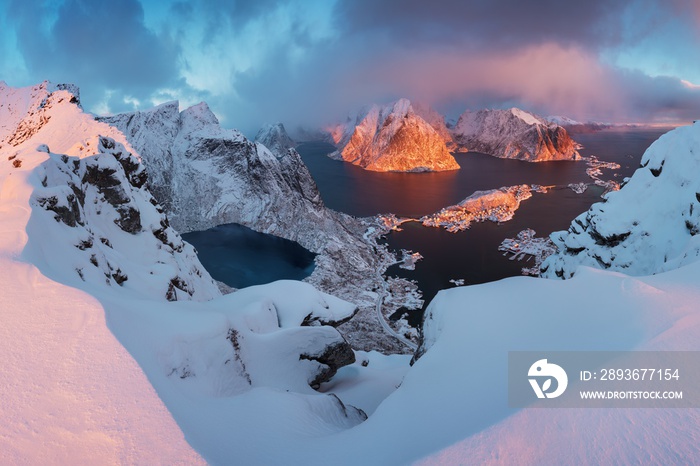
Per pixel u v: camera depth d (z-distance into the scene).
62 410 15.47
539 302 27.94
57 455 13.73
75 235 33.69
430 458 14.25
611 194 74.81
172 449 14.82
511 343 23.16
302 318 47.88
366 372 52.31
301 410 23.83
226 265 177.50
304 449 18.55
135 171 63.09
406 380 23.92
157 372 20.55
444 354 25.17
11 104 179.12
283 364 38.62
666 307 21.88
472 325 27.61
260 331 40.75
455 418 17.36
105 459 13.93
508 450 13.67
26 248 25.72
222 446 16.66
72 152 52.56
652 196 68.12
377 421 20.28
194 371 24.62
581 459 12.53
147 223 60.12
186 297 50.62
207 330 28.52
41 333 19.03
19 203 30.55
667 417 13.29
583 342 20.67
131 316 23.94
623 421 13.62
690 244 47.66
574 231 80.25
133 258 51.22
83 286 25.80
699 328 18.72
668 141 69.50
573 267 76.62
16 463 13.12
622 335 20.25
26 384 16.16
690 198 60.44
